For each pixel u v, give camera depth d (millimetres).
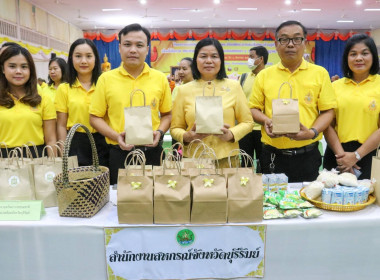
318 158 2057
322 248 1307
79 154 2232
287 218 1317
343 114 2053
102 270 1297
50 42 7715
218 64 1874
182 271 1294
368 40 1968
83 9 7516
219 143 1888
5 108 1833
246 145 3316
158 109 2004
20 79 1790
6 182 1353
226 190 1263
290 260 1307
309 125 1962
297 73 1956
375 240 1326
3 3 5629
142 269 1289
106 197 1449
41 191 1416
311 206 1351
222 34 9984
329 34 10258
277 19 8828
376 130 1989
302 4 7254
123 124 1914
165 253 1277
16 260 1290
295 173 2025
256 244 1283
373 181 1494
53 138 1981
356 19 8859
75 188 1286
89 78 2281
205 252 1283
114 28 9891
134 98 1912
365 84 2035
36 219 1294
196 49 1898
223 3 7145
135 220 1257
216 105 1640
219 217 1256
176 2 7023
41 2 6848
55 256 1284
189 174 1330
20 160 1502
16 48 1768
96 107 1935
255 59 3229
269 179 1591
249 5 7316
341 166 1988
